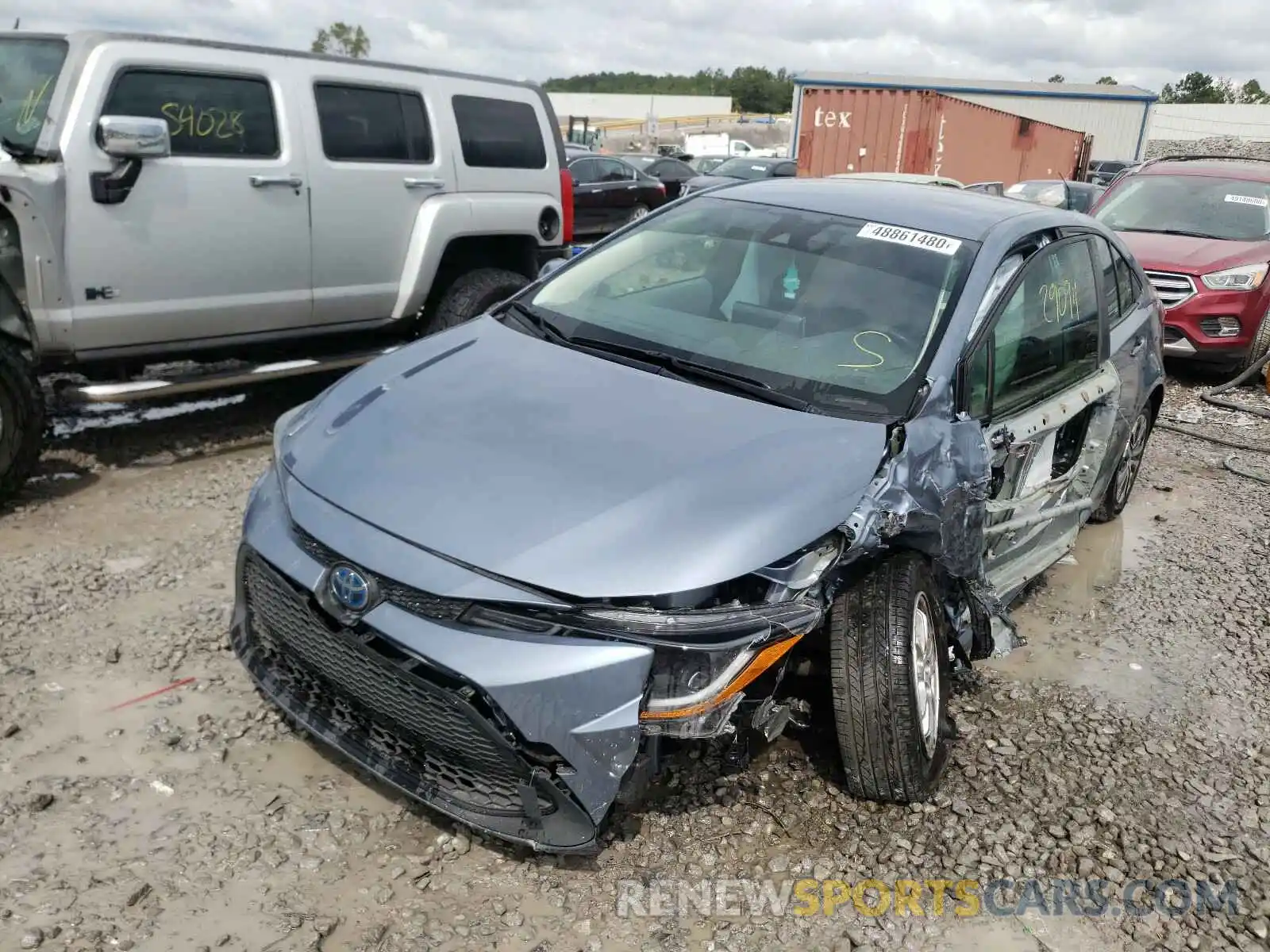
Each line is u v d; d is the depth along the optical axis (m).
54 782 2.99
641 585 2.55
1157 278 9.21
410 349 3.71
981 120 21.80
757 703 2.90
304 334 6.17
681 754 3.32
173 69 5.23
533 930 2.63
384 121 6.26
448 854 2.86
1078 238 4.53
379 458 2.93
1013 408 3.72
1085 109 26.70
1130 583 5.17
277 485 3.10
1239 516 6.22
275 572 2.89
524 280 7.16
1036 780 3.44
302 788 3.08
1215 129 61.06
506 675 2.50
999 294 3.69
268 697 3.03
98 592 4.16
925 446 3.13
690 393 3.26
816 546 2.80
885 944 2.69
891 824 3.13
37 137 4.88
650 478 2.80
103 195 4.94
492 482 2.78
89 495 5.16
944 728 3.30
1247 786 3.53
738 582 2.68
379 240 6.29
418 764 2.77
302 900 2.65
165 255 5.26
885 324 3.49
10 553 4.43
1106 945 2.77
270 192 5.66
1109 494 5.69
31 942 2.42
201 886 2.66
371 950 2.53
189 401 6.80
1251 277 8.92
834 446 3.00
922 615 3.17
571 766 2.54
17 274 4.94
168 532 4.80
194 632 3.89
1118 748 3.68
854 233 3.90
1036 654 4.36
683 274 3.90
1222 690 4.18
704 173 24.92
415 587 2.58
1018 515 3.98
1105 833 3.20
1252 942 2.82
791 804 3.18
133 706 3.40
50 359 5.07
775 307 3.64
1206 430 8.12
